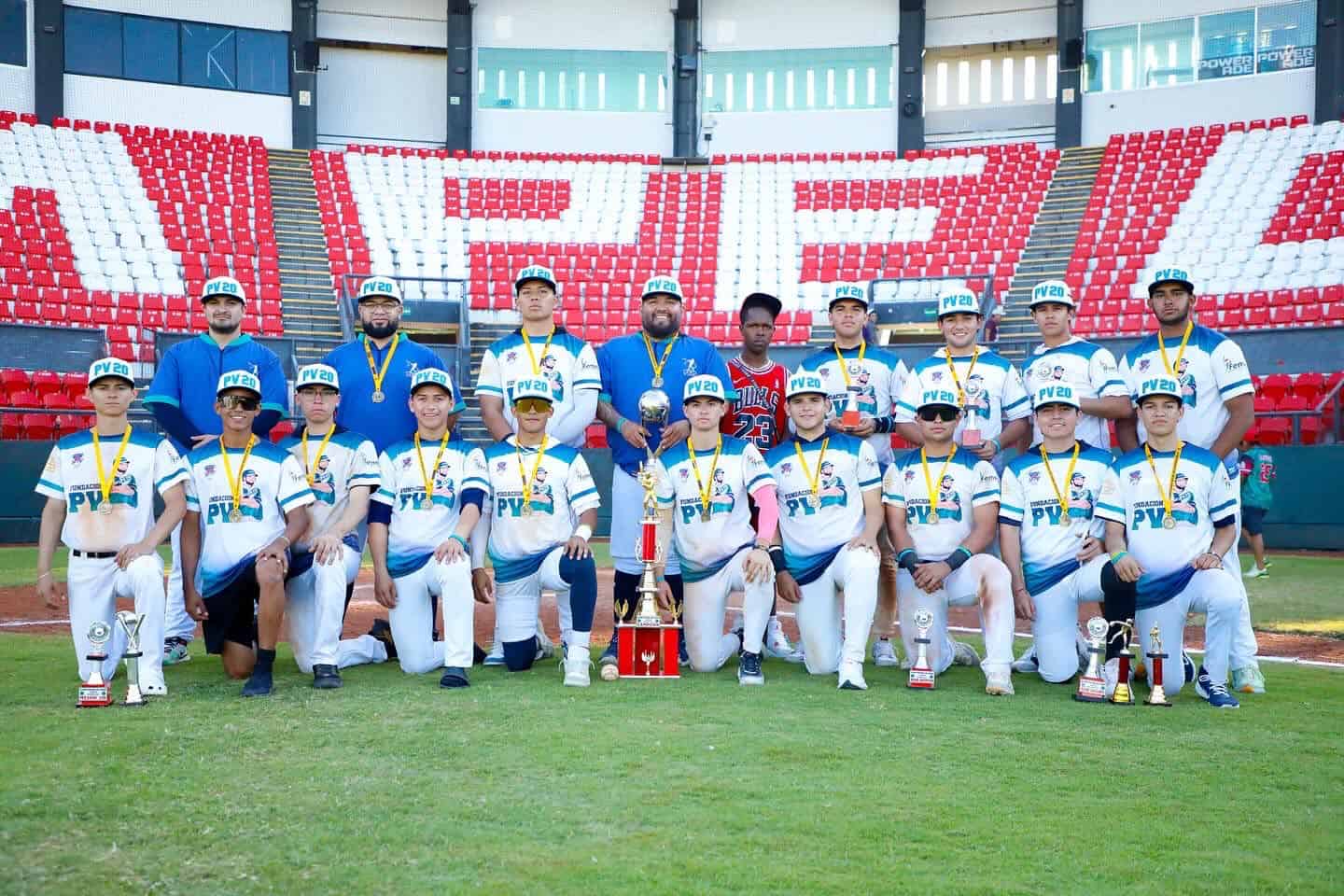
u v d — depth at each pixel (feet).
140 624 18.11
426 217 84.43
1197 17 84.58
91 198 76.33
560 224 85.46
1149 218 78.79
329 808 11.89
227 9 86.12
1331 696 19.17
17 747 14.44
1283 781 13.34
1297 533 54.60
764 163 90.07
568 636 20.26
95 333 64.34
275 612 18.60
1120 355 66.23
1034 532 20.52
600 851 10.68
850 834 11.23
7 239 71.26
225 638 19.85
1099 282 75.20
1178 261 74.74
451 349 70.69
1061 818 11.85
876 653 22.95
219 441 20.08
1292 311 65.92
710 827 11.40
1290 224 74.08
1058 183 84.53
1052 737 15.57
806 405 21.34
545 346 22.94
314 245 80.33
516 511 20.80
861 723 16.30
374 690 18.86
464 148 90.53
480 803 12.11
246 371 22.24
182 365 22.90
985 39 90.48
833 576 20.63
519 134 92.12
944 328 23.61
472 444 21.12
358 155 87.15
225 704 17.47
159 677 18.33
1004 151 87.86
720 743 14.85
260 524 19.65
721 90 93.04
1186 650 25.11
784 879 10.03
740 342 74.38
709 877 10.04
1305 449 54.49
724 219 86.22
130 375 19.11
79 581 18.80
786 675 21.13
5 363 61.93
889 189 87.04
